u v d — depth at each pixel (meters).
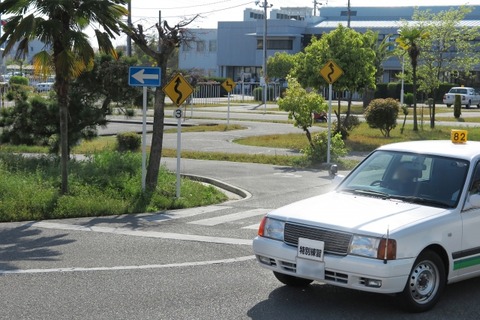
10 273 8.73
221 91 84.06
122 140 26.69
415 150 8.40
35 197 13.52
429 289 7.34
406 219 7.22
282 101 23.81
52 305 7.39
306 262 7.20
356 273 6.91
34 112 20.38
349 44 29.39
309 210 7.58
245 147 28.78
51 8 13.69
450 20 43.81
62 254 9.84
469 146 8.58
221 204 15.09
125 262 9.38
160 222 12.62
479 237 7.77
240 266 9.25
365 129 37.50
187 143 30.39
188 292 7.96
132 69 15.18
